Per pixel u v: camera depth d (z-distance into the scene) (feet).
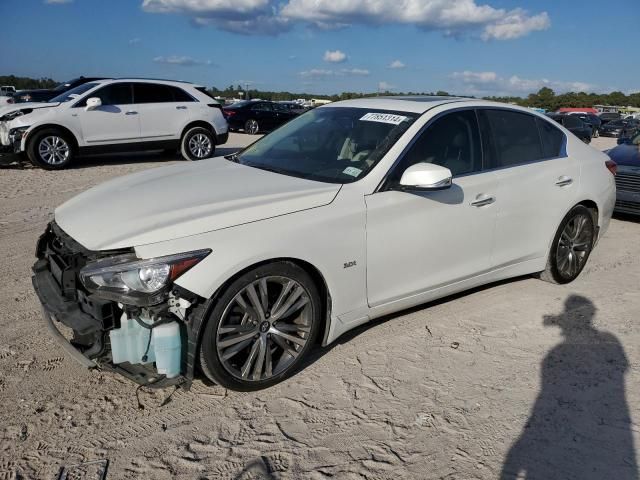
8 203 25.08
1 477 8.07
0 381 10.50
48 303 9.77
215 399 10.25
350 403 10.21
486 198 13.25
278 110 76.43
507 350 12.39
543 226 15.05
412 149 12.16
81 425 9.35
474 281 13.74
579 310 14.69
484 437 9.36
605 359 12.10
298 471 8.45
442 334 13.06
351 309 11.32
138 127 38.19
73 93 37.52
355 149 12.39
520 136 14.82
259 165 13.03
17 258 17.54
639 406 10.36
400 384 10.87
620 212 25.08
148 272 8.86
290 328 10.59
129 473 8.29
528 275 17.33
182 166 13.65
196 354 9.55
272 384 10.64
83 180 31.81
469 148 13.39
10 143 34.45
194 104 40.50
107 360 9.53
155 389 10.48
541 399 10.50
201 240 9.31
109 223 9.92
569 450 9.08
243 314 9.98
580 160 16.16
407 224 11.73
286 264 10.16
